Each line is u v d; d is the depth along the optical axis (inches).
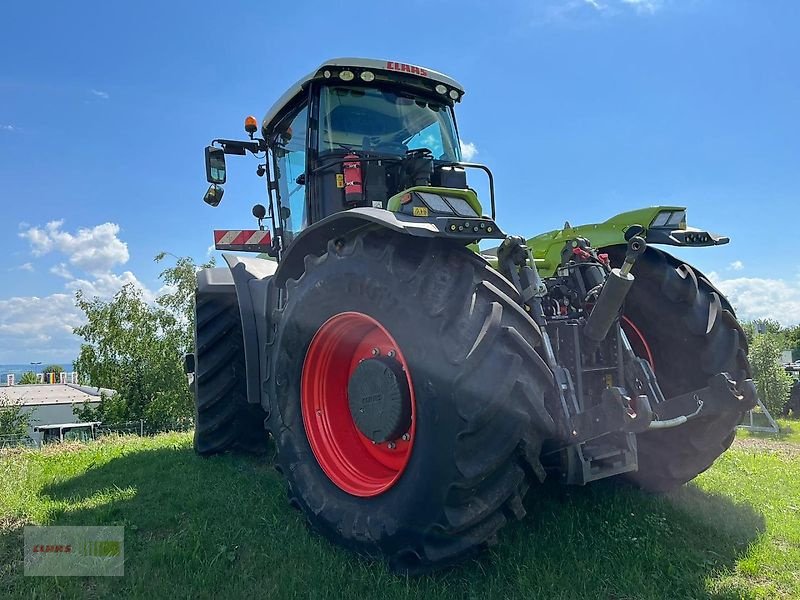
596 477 105.3
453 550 96.5
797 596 100.3
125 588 105.6
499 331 96.5
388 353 117.3
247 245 199.9
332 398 129.7
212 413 200.4
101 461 207.3
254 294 181.0
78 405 1355.8
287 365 128.3
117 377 1017.5
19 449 239.9
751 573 109.0
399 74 158.2
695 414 113.6
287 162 178.2
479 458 92.7
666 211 147.0
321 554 113.7
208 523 134.6
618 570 106.9
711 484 165.9
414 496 99.0
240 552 118.0
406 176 151.5
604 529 122.0
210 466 189.2
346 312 114.9
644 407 94.6
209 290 197.0
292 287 128.8
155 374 1019.3
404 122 162.7
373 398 112.0
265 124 184.7
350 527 110.3
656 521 126.3
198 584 104.4
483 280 103.7
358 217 106.7
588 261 132.1
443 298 98.7
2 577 110.7
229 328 200.4
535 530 122.1
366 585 101.9
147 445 244.8
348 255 114.4
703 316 138.3
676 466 139.3
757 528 130.0
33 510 147.2
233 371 201.2
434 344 96.1
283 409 129.2
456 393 92.2
